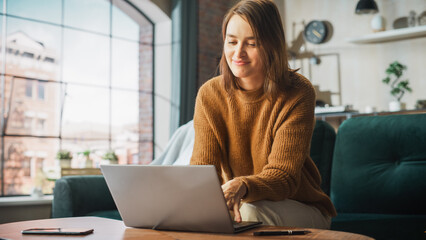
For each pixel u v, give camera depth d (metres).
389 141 2.02
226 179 1.60
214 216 0.96
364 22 5.95
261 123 1.43
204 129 1.53
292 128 1.35
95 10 5.27
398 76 5.57
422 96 5.55
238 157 1.51
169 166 0.97
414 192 1.89
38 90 4.76
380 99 5.80
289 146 1.33
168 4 5.75
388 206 1.96
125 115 5.48
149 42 5.80
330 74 6.09
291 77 1.45
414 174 1.91
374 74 5.84
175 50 5.61
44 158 4.77
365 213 2.01
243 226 1.00
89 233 1.00
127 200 1.08
